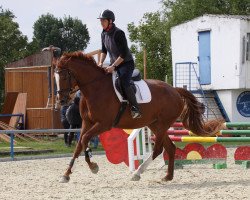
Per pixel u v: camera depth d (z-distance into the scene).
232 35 32.22
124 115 11.66
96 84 11.35
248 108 33.19
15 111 29.58
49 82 29.47
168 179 12.03
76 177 13.03
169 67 47.81
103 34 11.62
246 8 44.28
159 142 12.30
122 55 11.30
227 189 10.62
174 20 45.22
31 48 59.31
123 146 14.11
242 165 14.60
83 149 11.21
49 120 28.75
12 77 31.66
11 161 18.09
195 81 34.09
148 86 12.12
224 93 33.03
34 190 10.77
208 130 12.90
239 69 31.94
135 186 11.35
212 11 43.97
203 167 15.01
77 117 21.86
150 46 48.94
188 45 34.75
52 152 21.23
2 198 9.76
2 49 56.72
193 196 9.80
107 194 10.14
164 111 12.26
